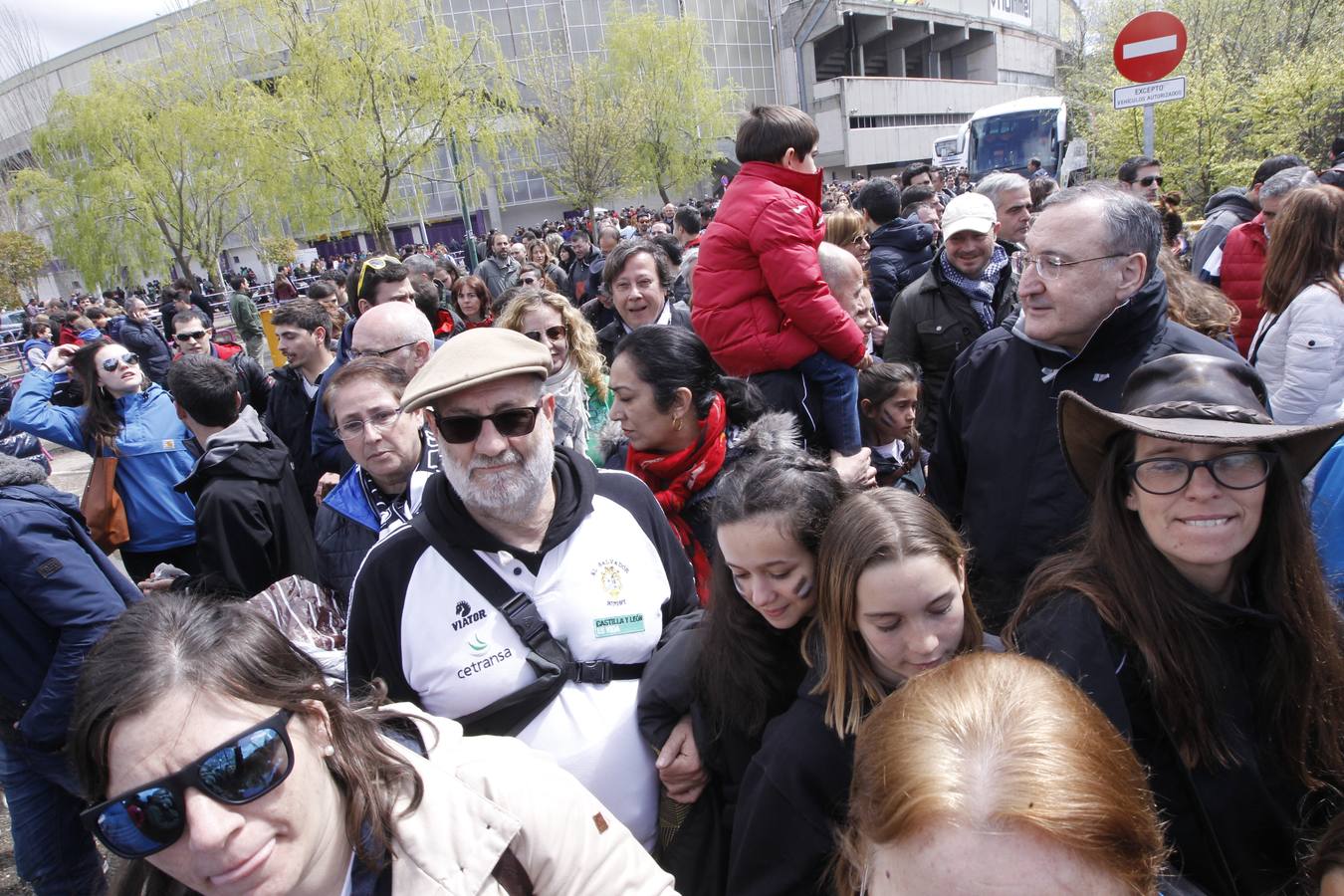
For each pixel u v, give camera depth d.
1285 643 1.34
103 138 20.47
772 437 2.24
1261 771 1.35
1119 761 0.81
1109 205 1.92
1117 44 5.91
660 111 29.30
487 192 43.81
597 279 8.16
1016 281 3.76
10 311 22.72
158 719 0.96
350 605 1.86
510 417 1.69
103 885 2.70
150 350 9.11
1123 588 1.38
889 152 49.62
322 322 4.16
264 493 2.91
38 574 2.28
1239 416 1.28
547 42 39.75
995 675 0.87
